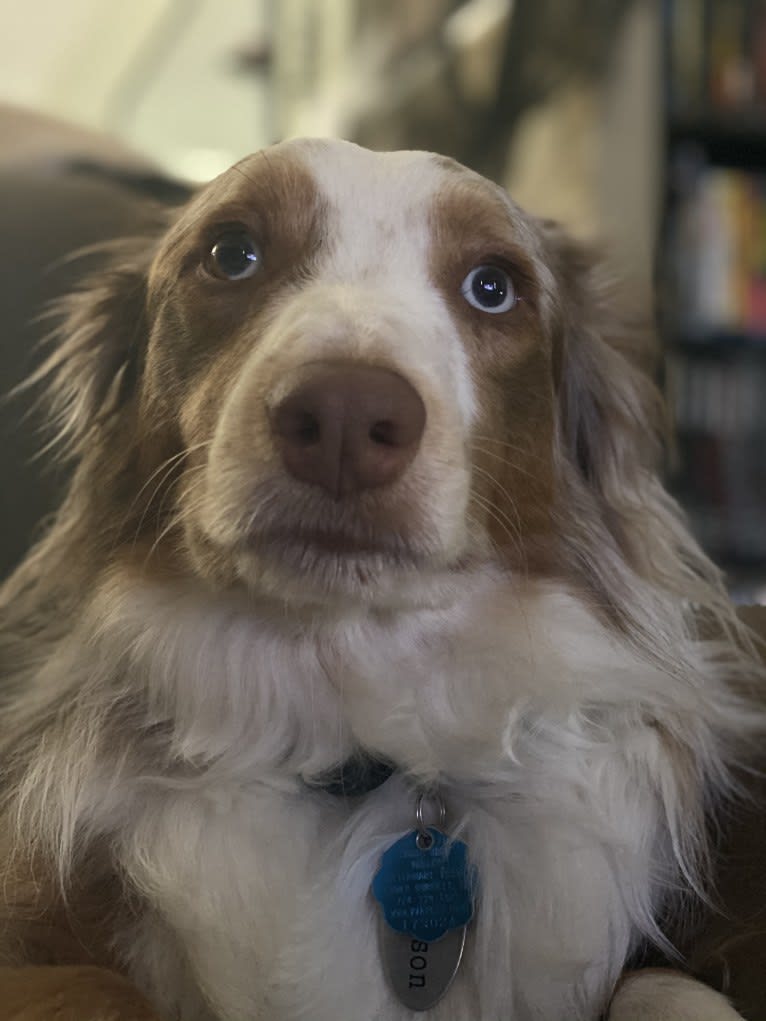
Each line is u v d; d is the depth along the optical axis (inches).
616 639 51.2
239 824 44.4
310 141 49.9
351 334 40.0
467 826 45.8
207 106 199.8
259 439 39.5
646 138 119.2
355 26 145.4
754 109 123.1
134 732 47.1
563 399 58.2
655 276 87.0
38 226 84.8
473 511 46.1
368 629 46.5
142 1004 36.0
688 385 126.9
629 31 117.6
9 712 51.5
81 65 221.0
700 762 50.3
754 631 59.3
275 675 46.6
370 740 46.1
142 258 59.2
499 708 47.4
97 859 44.3
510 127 122.0
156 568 48.0
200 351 47.5
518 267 50.4
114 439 54.6
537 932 44.1
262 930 42.6
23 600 56.2
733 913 45.0
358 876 44.0
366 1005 42.6
